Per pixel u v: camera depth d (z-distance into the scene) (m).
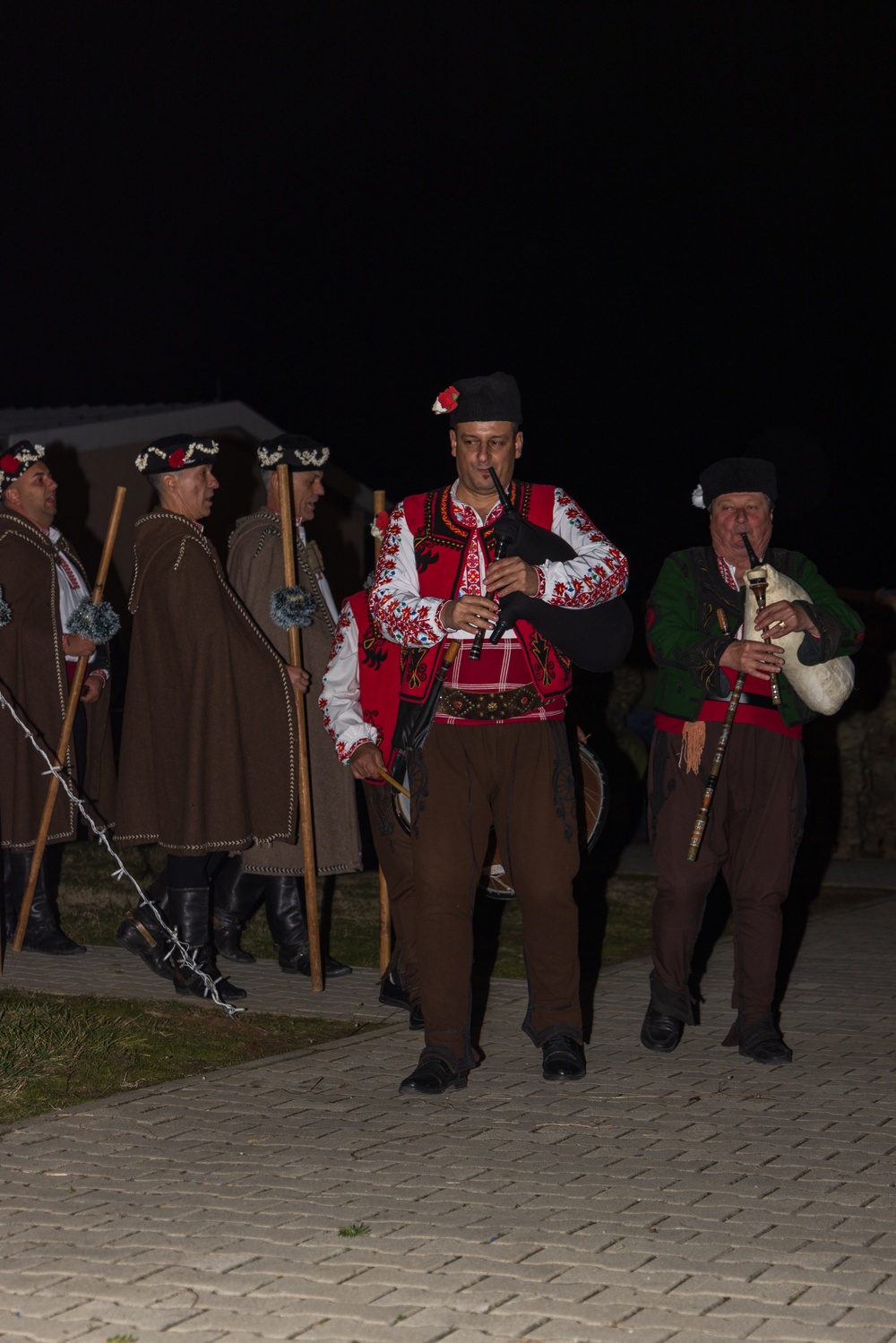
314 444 7.20
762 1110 5.07
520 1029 6.16
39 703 7.44
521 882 5.39
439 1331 3.45
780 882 5.76
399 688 5.84
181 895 6.60
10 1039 5.60
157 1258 3.84
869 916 8.71
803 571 5.83
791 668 5.59
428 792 5.30
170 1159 4.56
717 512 5.79
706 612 5.77
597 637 5.20
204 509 6.79
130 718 6.75
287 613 6.80
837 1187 4.34
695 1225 4.05
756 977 5.75
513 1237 3.96
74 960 7.30
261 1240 3.95
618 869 10.32
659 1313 3.53
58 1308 3.57
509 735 5.30
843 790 10.86
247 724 6.64
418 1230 4.02
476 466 5.23
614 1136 4.80
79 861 9.91
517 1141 4.75
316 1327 3.47
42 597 7.48
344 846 7.09
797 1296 3.62
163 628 6.62
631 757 11.27
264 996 6.63
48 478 7.64
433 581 5.27
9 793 7.32
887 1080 5.42
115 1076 5.46
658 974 5.86
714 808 5.77
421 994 5.62
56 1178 4.40
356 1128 4.87
